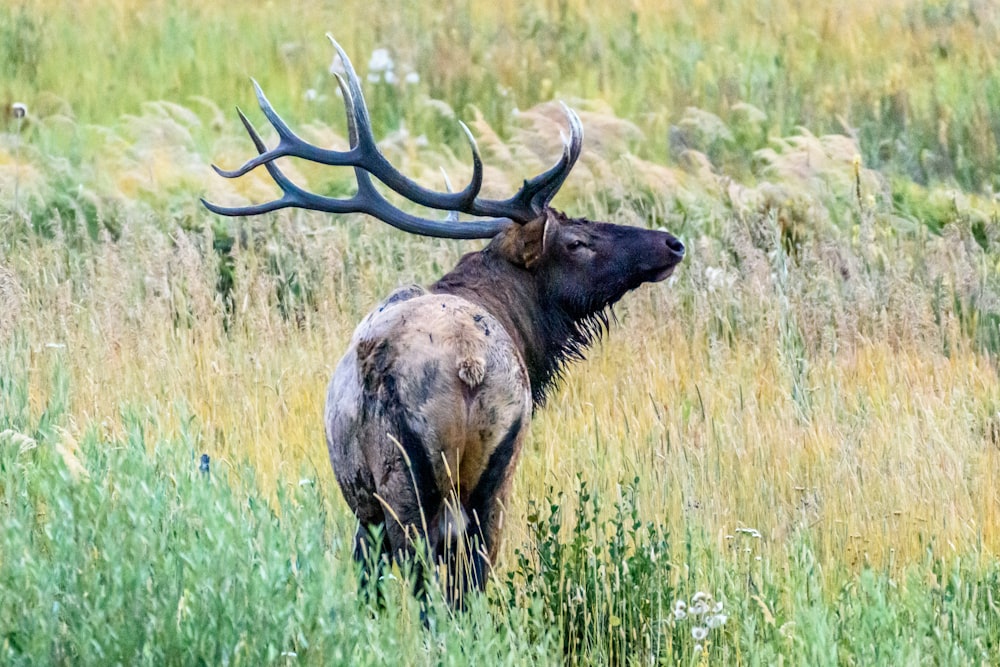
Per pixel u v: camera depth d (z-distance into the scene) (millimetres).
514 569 23875
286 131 24578
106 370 31672
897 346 35250
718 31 61375
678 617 20125
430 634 19000
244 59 57906
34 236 38875
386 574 19297
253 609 17500
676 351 33875
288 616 17484
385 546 21625
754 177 50344
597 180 44375
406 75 56688
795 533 24781
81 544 18500
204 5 62000
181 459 23641
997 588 22281
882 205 45781
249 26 60719
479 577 20875
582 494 22266
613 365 33312
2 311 33500
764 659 19766
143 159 45969
